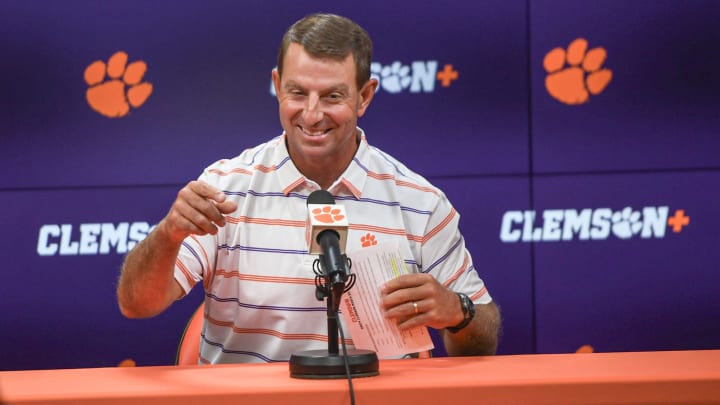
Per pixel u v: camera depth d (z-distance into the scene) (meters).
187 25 7.79
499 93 7.86
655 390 3.61
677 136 7.83
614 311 7.87
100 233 7.77
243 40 7.81
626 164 7.85
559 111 7.86
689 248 7.84
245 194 5.50
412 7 7.81
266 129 7.83
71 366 7.77
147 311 5.06
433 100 7.84
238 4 7.80
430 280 4.63
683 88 7.82
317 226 3.90
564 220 7.87
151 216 7.79
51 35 7.71
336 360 3.86
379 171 5.68
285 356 5.34
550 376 3.73
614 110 7.84
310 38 5.02
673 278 7.85
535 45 7.86
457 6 7.82
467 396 3.57
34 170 7.73
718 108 7.81
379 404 3.53
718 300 7.82
